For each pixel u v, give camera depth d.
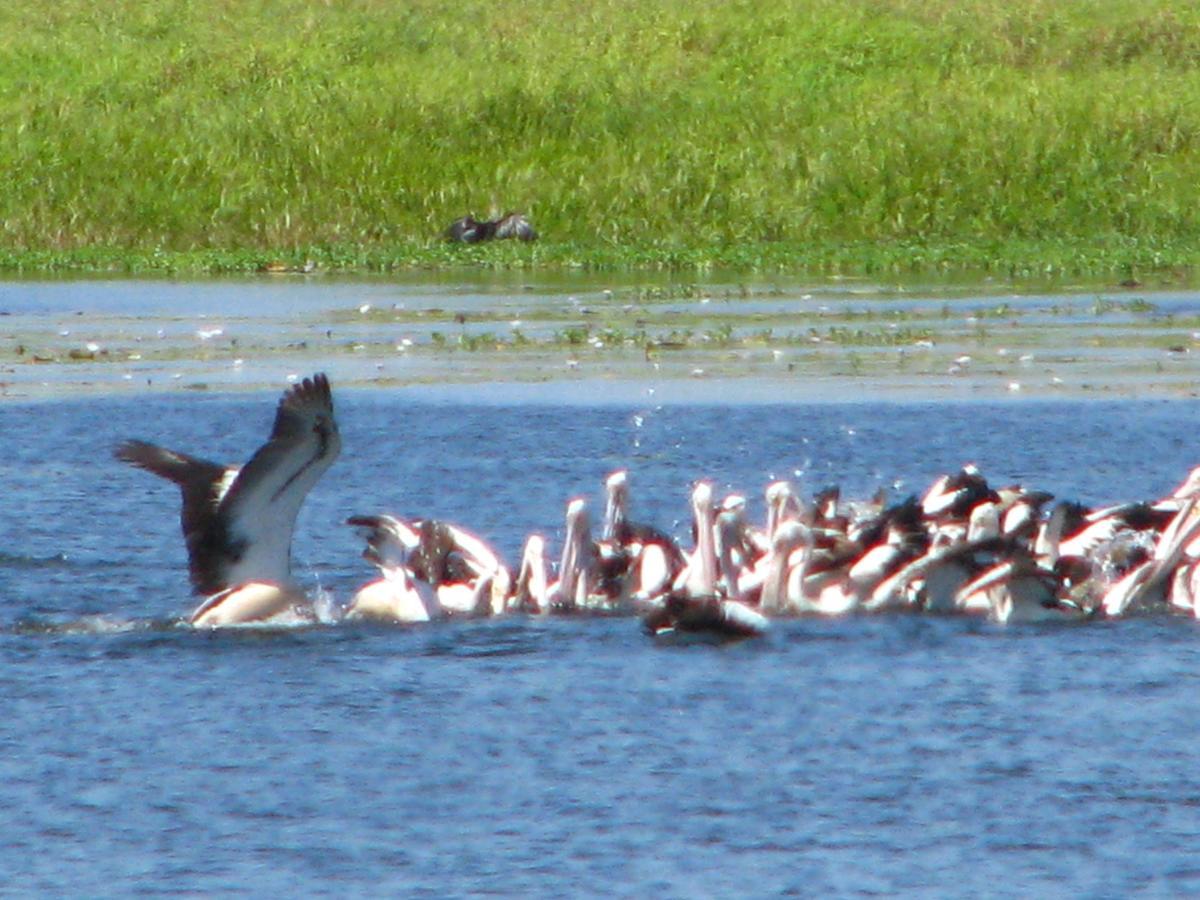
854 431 18.98
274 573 12.69
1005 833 9.15
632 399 20.53
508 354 23.33
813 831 9.20
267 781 9.87
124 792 9.71
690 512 16.05
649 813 9.41
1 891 8.55
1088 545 14.07
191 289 29.48
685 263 32.12
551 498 16.59
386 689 11.38
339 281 30.48
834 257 32.12
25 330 25.28
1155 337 24.33
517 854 8.93
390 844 9.05
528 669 11.83
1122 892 8.50
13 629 12.60
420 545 13.69
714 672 11.74
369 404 20.27
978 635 12.66
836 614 13.28
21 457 17.97
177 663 11.90
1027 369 22.14
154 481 17.08
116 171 34.91
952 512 13.93
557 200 34.78
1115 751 10.28
